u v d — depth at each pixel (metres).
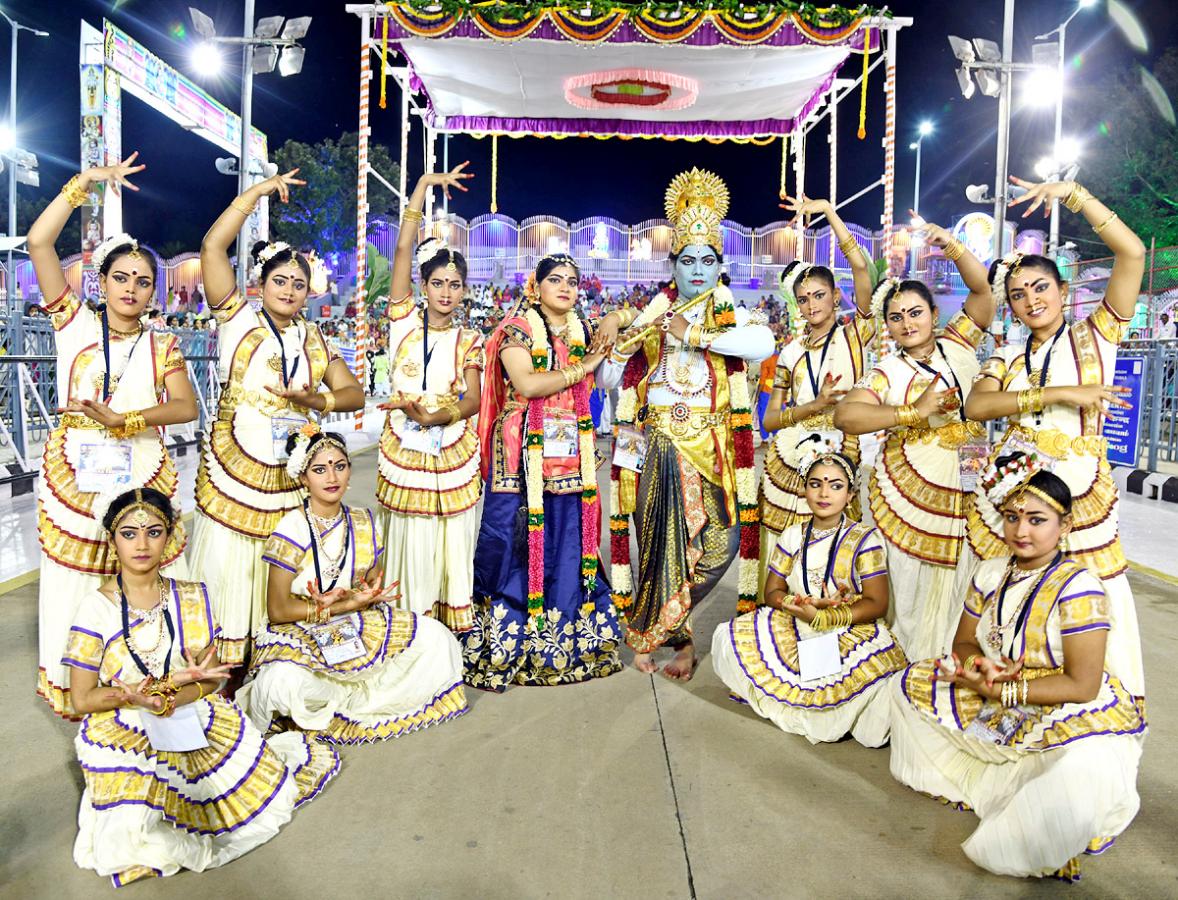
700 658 4.47
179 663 2.80
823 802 3.00
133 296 3.43
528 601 4.01
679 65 8.52
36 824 2.81
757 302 27.45
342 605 3.44
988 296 3.84
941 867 2.61
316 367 3.87
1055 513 2.76
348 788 3.07
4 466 7.57
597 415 12.43
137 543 2.71
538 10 7.51
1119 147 25.59
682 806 2.95
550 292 3.93
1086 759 2.54
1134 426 8.75
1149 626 4.80
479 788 3.06
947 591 3.76
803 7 7.52
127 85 12.45
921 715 3.04
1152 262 15.34
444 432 4.02
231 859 2.62
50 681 3.36
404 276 4.05
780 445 4.30
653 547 4.13
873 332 4.26
